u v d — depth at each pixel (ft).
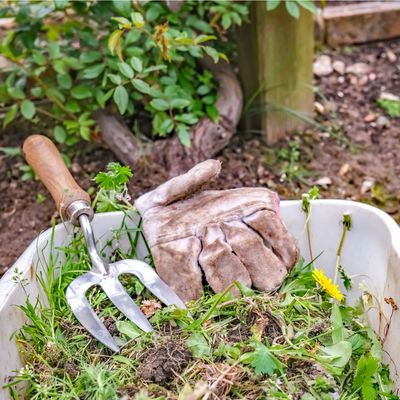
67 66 5.23
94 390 2.80
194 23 5.13
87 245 3.41
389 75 6.79
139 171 5.14
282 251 3.38
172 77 5.08
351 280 3.41
